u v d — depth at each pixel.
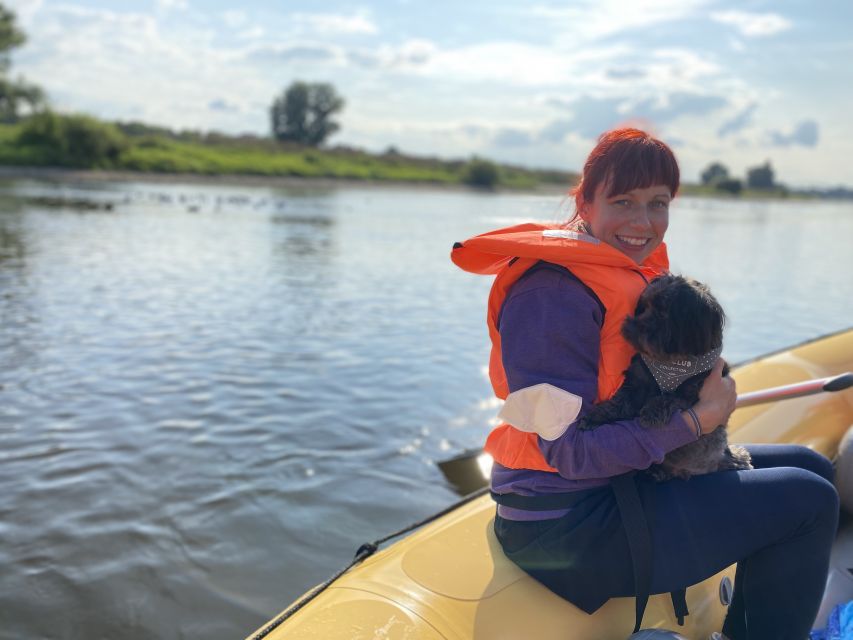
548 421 1.47
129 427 4.35
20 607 2.74
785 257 16.30
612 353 1.53
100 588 2.87
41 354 5.71
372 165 58.69
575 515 1.55
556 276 1.52
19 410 4.55
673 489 1.56
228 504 3.52
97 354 5.76
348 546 3.23
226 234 15.02
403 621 1.53
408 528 2.14
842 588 2.26
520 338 1.51
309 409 4.78
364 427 4.53
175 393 4.94
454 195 42.38
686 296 1.46
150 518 3.37
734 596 1.77
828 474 1.80
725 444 1.61
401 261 12.12
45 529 3.25
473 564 1.69
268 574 3.01
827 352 3.00
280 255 12.20
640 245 1.65
